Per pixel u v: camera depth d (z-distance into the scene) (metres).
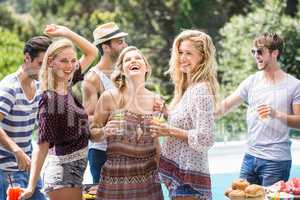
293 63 14.82
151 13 20.34
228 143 9.37
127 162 5.34
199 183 5.30
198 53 5.32
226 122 10.24
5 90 5.73
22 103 5.80
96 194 5.52
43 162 5.36
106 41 6.53
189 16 19.33
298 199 5.64
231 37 15.60
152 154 5.43
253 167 6.26
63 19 21.36
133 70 5.46
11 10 22.91
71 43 5.40
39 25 21.69
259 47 6.17
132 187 5.34
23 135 5.89
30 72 5.79
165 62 19.45
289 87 6.14
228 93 14.68
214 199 7.50
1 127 5.82
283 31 15.00
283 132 6.13
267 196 5.68
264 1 17.28
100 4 21.31
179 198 5.31
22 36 21.58
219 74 15.56
